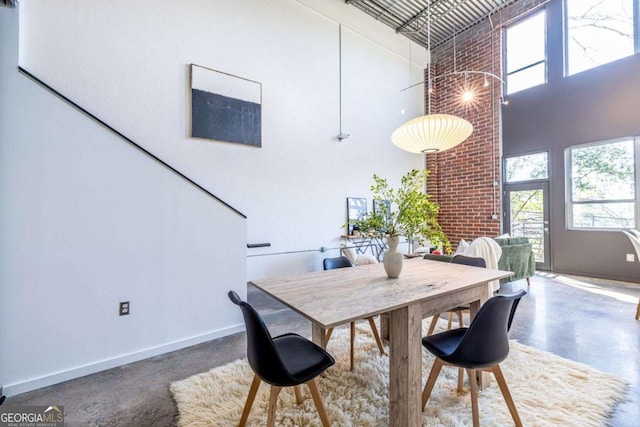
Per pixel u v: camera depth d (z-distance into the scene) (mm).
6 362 1858
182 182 2561
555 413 1606
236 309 2871
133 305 2320
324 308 1340
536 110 5090
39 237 1966
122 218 2275
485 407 1669
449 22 5559
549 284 4230
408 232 1976
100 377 2078
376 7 5062
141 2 3367
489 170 5578
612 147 4375
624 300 3479
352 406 1698
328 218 4969
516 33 5336
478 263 2463
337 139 5109
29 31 2791
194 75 3672
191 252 2605
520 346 2381
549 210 4980
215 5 3854
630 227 4219
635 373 1987
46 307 1988
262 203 4258
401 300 1448
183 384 1944
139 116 3342
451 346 1585
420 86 6434
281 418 1607
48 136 2002
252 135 4125
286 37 4504
